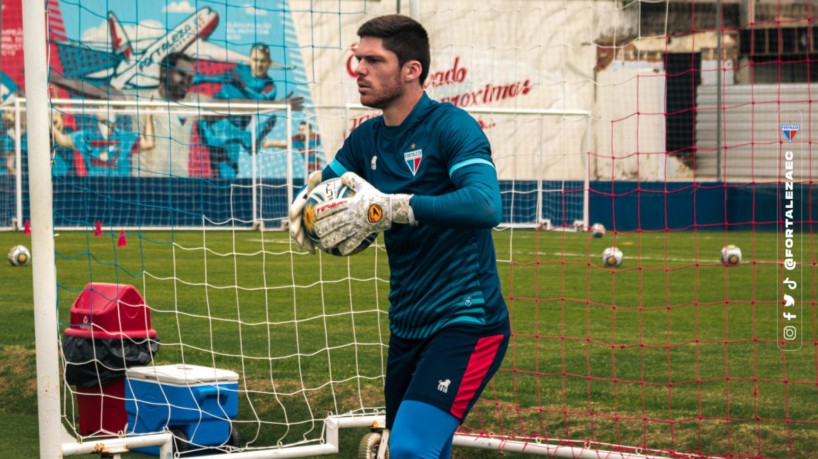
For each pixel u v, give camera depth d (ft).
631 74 185.37
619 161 186.29
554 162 184.55
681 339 56.70
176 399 32.40
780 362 49.24
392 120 20.74
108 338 33.99
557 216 183.52
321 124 170.60
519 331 59.31
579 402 39.24
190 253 117.70
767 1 181.78
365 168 21.45
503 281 90.63
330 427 32.76
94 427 34.55
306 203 20.53
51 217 26.66
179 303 70.95
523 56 179.93
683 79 185.26
